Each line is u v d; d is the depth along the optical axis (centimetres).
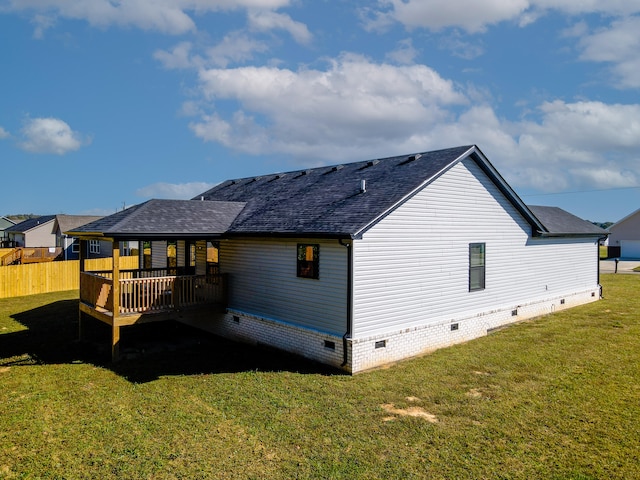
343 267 1114
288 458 688
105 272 1612
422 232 1273
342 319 1120
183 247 1798
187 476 639
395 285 1195
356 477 636
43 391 984
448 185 1358
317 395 942
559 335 1461
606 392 948
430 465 666
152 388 997
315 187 1605
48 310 2039
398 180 1337
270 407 879
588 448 714
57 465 672
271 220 1381
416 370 1105
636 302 2111
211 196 2152
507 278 1611
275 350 1313
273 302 1338
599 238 2222
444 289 1348
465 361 1179
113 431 782
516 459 682
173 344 1418
